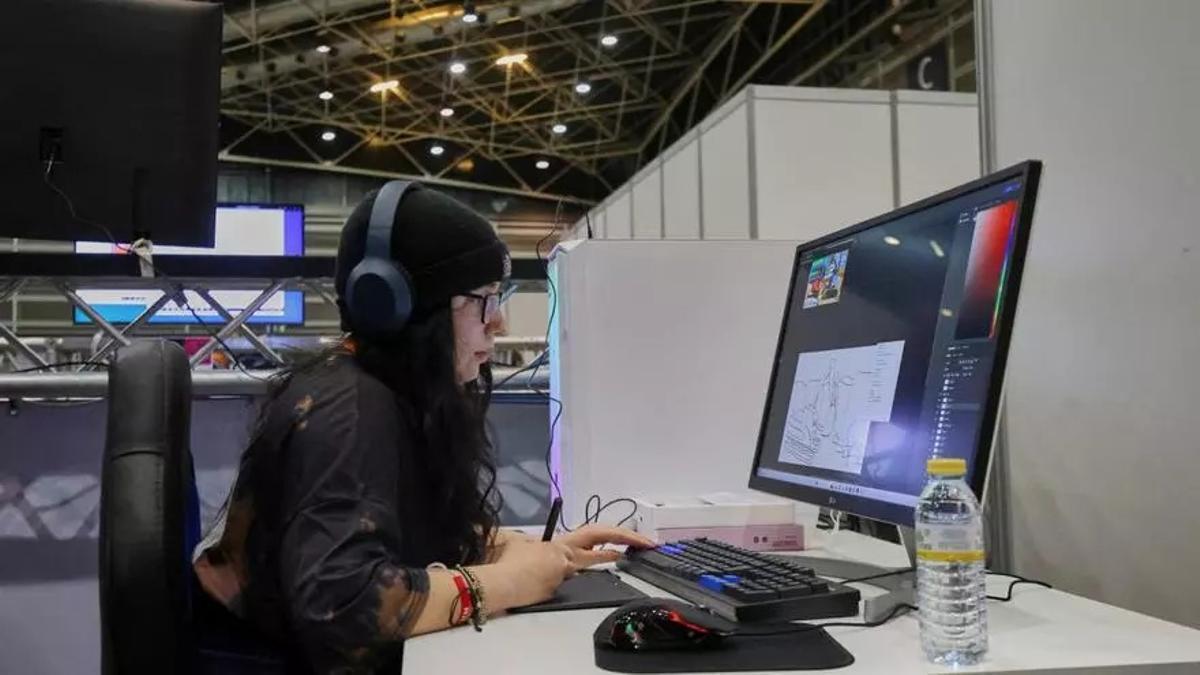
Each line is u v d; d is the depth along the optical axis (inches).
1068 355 54.7
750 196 158.1
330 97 376.5
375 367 43.1
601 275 71.4
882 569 52.6
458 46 326.6
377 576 37.0
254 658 42.2
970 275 42.4
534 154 476.1
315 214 478.0
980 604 34.0
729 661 33.7
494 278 44.9
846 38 311.3
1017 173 40.6
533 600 43.6
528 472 103.7
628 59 351.6
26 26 63.9
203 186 71.7
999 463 60.4
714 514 60.7
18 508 94.0
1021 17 59.7
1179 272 47.2
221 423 94.7
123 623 34.8
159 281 94.3
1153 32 49.0
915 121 163.8
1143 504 49.2
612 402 70.9
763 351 72.8
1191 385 46.3
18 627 93.8
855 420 49.8
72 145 67.3
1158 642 35.7
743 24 319.0
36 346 131.1
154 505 35.6
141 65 67.2
